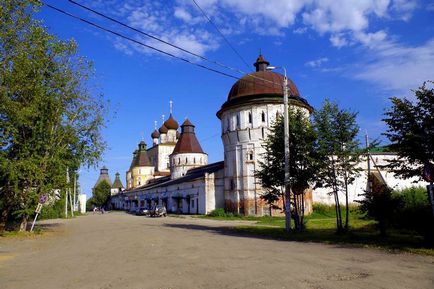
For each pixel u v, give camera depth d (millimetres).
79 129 25922
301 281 8227
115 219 48594
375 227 22516
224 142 48781
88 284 8594
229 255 12484
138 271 9969
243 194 45344
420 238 16047
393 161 15328
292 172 22312
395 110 14523
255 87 45812
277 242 16922
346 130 20609
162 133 109625
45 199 24188
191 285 8156
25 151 23219
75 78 25172
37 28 21891
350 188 48344
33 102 22438
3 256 14109
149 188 82625
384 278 8375
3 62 20125
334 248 14102
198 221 39281
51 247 16984
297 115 23156
